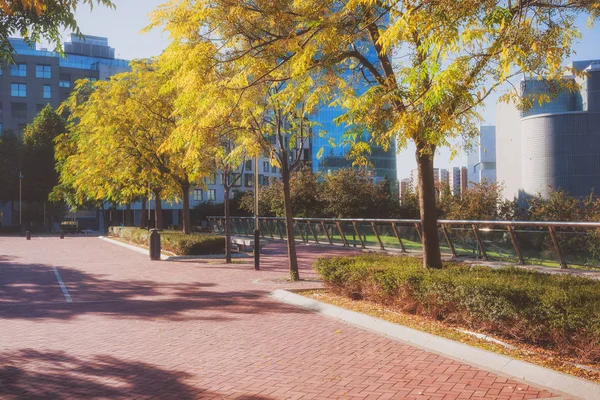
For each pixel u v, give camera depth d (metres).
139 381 6.18
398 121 6.79
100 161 27.02
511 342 7.24
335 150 82.44
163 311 10.83
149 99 23.88
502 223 16.05
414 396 5.53
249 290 13.45
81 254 27.09
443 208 35.94
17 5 9.35
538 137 51.34
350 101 8.04
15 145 63.56
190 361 7.02
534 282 8.03
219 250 23.50
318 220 30.25
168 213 85.69
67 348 7.76
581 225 13.37
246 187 87.69
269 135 15.69
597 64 50.09
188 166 19.86
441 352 7.25
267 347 7.73
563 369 6.06
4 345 7.96
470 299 7.84
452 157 8.57
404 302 9.38
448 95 6.63
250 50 8.74
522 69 7.81
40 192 63.56
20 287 14.82
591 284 7.79
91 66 86.25
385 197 40.81
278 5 8.34
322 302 10.80
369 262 11.39
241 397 5.59
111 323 9.63
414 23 6.56
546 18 7.41
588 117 49.41
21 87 77.62
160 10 9.04
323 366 6.70
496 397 5.45
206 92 9.02
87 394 5.73
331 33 7.98
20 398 5.61
